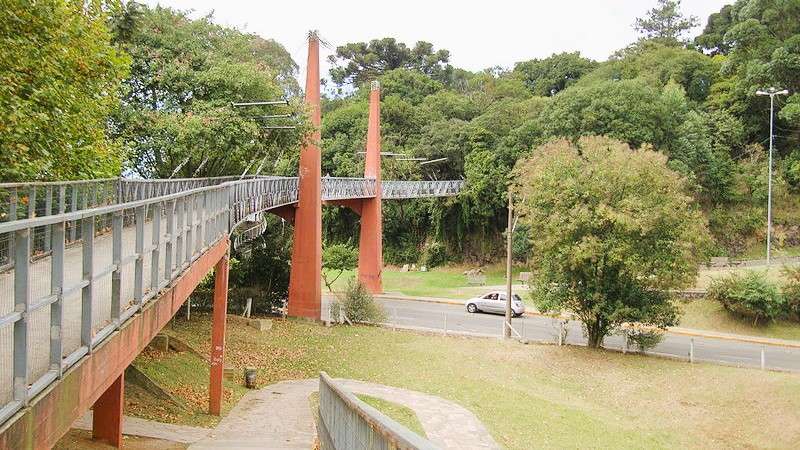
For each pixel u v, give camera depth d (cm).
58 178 1146
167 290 894
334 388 933
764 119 5303
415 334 2877
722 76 5666
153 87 2447
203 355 2041
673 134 4825
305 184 3291
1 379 473
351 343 2634
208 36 2809
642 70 6175
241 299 3241
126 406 1368
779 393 1952
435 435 1437
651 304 2458
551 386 2150
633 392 2103
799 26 5159
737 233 4888
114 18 2097
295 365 2220
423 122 6612
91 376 574
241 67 2581
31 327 618
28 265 445
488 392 1939
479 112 6669
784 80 4916
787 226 4862
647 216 2312
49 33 995
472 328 3127
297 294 3269
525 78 7838
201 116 2309
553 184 2458
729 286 3347
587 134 4688
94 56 1170
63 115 1079
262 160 3125
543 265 2567
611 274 2462
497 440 1459
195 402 1535
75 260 952
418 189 5206
